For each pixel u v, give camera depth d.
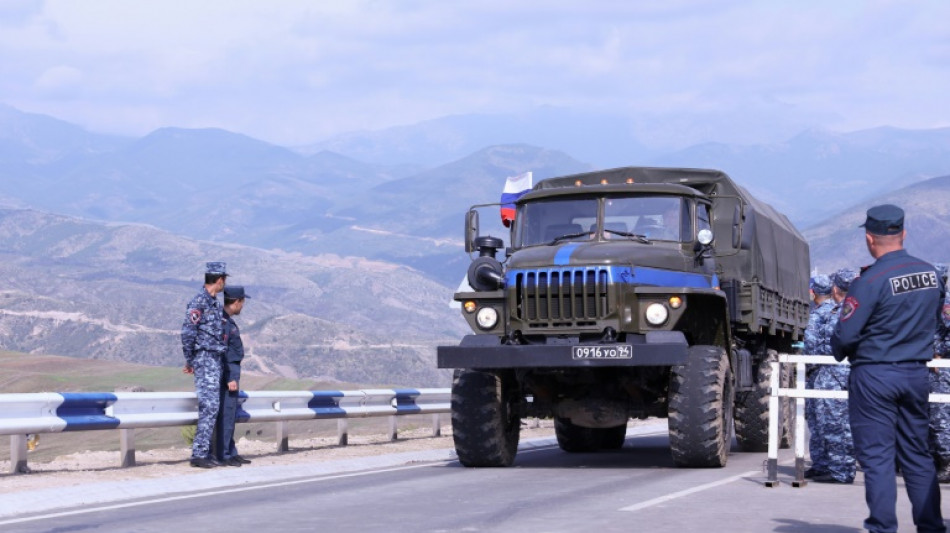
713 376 13.57
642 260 13.99
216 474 13.21
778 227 19.95
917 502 7.15
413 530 8.50
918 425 7.12
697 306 14.51
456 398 14.17
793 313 21.58
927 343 7.11
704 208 15.33
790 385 19.62
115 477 12.78
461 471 14.03
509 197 21.03
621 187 15.06
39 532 8.71
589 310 13.69
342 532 8.45
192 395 14.99
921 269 7.10
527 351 13.38
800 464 11.52
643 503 10.08
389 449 18.19
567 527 8.57
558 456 17.22
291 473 13.94
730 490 11.26
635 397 14.61
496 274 14.41
